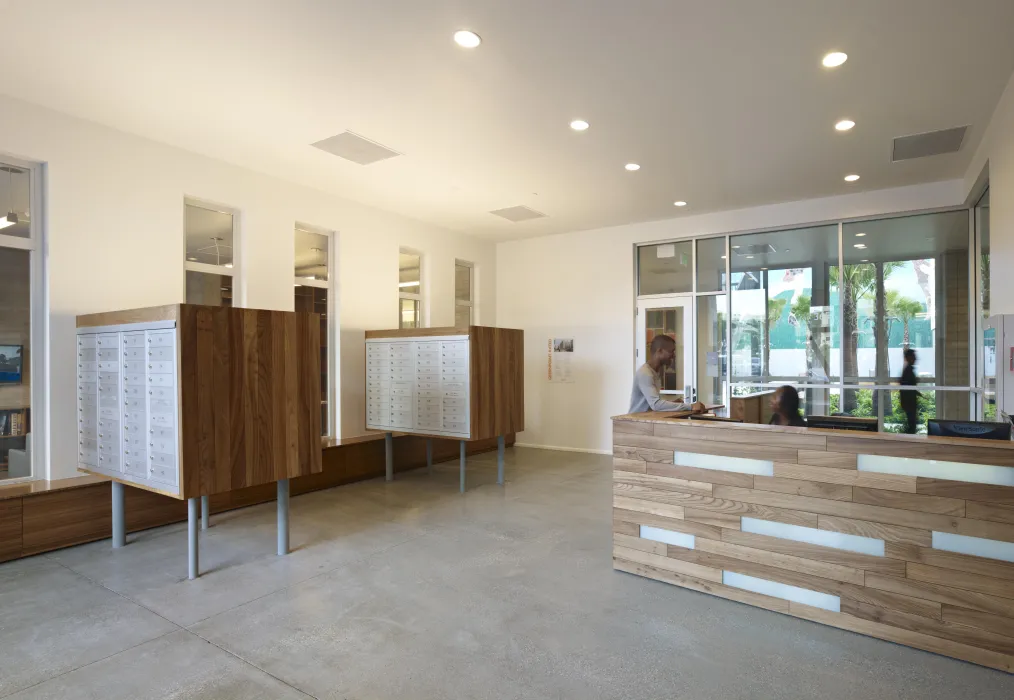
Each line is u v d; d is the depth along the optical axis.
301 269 6.05
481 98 3.92
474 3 2.83
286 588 3.26
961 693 2.20
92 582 3.36
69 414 4.21
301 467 3.86
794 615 2.86
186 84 3.73
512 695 2.21
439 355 5.78
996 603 2.37
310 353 3.95
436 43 3.22
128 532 4.25
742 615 2.88
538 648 2.57
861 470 2.69
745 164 5.18
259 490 5.16
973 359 5.64
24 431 4.10
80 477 4.21
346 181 5.79
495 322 8.76
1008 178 3.73
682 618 2.85
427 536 4.20
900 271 6.00
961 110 4.04
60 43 3.23
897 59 3.34
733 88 3.74
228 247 5.39
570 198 6.34
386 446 6.23
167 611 2.97
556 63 3.44
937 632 2.49
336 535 4.23
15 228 4.06
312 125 4.39
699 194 6.15
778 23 2.99
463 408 5.60
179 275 4.86
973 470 2.43
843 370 6.25
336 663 2.46
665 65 3.45
